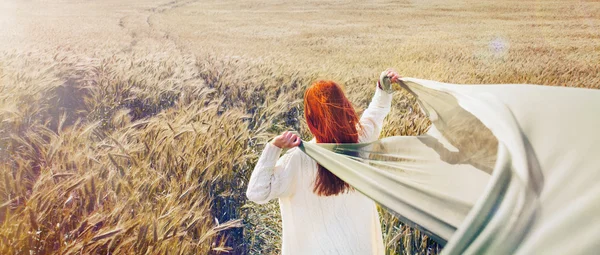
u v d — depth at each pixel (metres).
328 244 1.83
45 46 18.73
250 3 48.81
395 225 3.11
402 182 1.75
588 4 41.53
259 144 4.61
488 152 1.70
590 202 1.12
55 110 6.25
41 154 3.70
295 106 6.19
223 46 22.62
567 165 1.23
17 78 5.88
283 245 1.98
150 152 3.57
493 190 1.22
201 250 2.56
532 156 1.28
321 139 1.94
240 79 7.42
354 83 8.81
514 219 1.16
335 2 48.28
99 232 2.30
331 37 27.19
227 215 3.53
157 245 2.34
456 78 11.70
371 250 1.93
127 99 6.48
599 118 1.31
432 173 1.79
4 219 2.36
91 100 6.39
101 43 21.75
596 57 18.36
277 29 31.42
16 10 42.44
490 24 32.09
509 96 1.51
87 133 4.04
